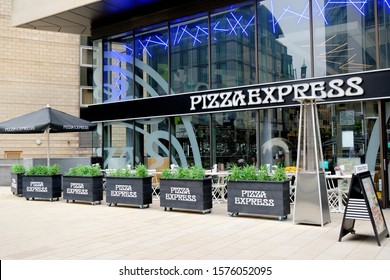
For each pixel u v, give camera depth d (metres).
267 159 13.05
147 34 16.55
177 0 14.83
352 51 11.80
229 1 14.07
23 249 6.85
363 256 6.13
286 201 9.37
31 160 17.92
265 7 13.45
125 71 17.19
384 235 7.40
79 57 26.92
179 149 15.16
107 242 7.29
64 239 7.59
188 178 10.57
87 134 26.61
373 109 11.40
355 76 11.44
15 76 24.77
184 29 15.39
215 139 14.22
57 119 13.94
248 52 13.70
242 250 6.58
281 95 12.69
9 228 8.73
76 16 16.30
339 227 8.44
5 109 24.38
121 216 10.20
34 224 9.20
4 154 24.44
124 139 16.89
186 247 6.83
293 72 12.75
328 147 11.96
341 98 11.67
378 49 11.34
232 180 9.88
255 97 13.23
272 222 9.07
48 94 25.72
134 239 7.51
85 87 27.00
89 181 12.60
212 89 14.31
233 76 13.98
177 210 11.04
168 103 15.36
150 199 11.74
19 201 13.67
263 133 13.20
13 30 24.83
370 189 7.33
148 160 16.03
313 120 8.92
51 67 25.91
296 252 6.40
